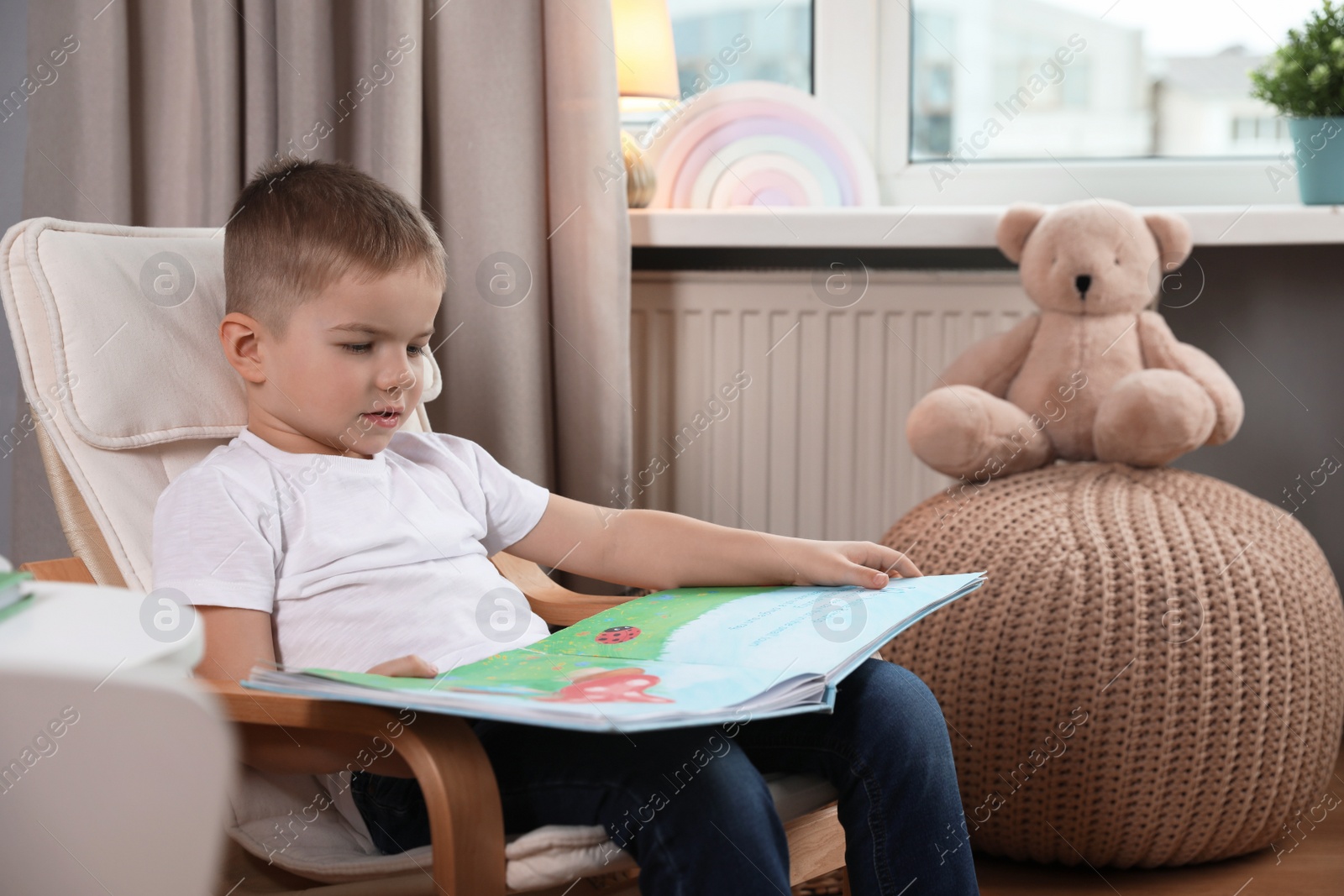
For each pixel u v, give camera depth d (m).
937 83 1.79
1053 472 1.35
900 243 1.58
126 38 1.37
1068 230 1.44
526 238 1.43
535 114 1.42
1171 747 1.18
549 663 0.77
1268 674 1.19
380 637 0.86
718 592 0.94
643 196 1.61
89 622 0.61
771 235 1.57
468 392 1.45
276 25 1.39
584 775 0.72
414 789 0.80
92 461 0.92
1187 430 1.31
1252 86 1.66
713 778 0.70
